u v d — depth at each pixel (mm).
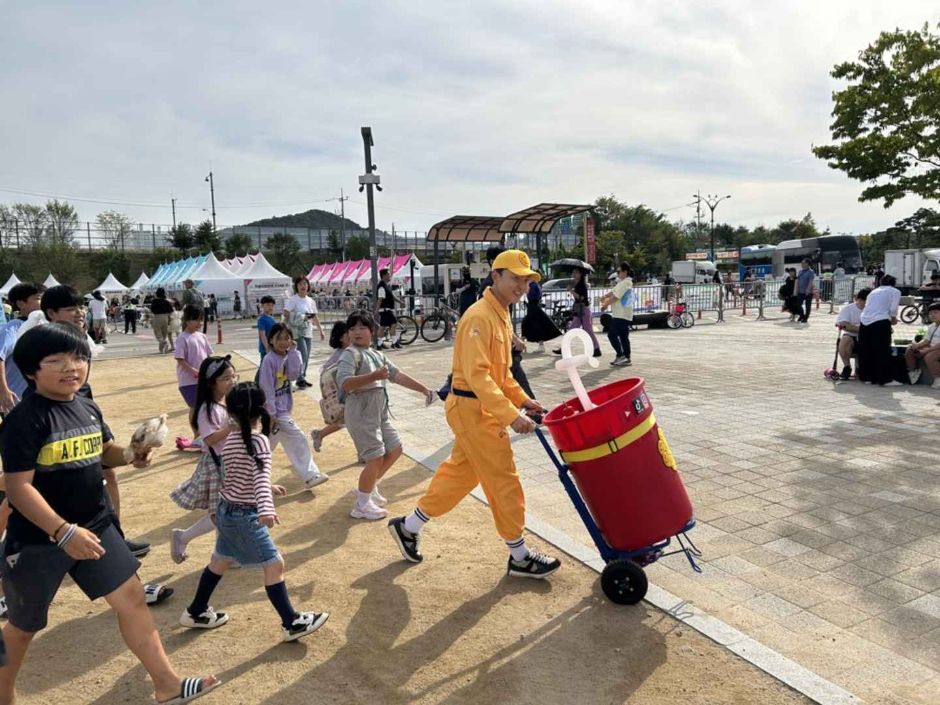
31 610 2645
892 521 4758
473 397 3885
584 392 3732
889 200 14047
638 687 2982
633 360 12945
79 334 2764
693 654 3213
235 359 16234
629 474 3496
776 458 6254
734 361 12570
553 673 3109
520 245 29516
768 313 25141
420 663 3223
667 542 3688
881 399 8680
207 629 3572
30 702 2988
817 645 3293
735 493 5387
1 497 3348
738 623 3514
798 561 4203
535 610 3684
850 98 13602
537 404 4043
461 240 21219
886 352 9594
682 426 7543
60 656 3359
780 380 10336
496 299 3963
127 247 65188
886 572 4027
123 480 6246
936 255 28562
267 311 10828
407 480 6090
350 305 29344
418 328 17578
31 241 59969
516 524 3947
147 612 2879
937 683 2977
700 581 3982
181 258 61969
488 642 3385
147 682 3152
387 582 4059
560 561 4195
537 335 9367
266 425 3545
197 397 4898
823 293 29062
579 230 74688
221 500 3488
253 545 3385
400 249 70562
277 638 3477
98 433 2805
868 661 3152
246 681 3105
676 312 20281
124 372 14297
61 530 2520
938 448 6414
